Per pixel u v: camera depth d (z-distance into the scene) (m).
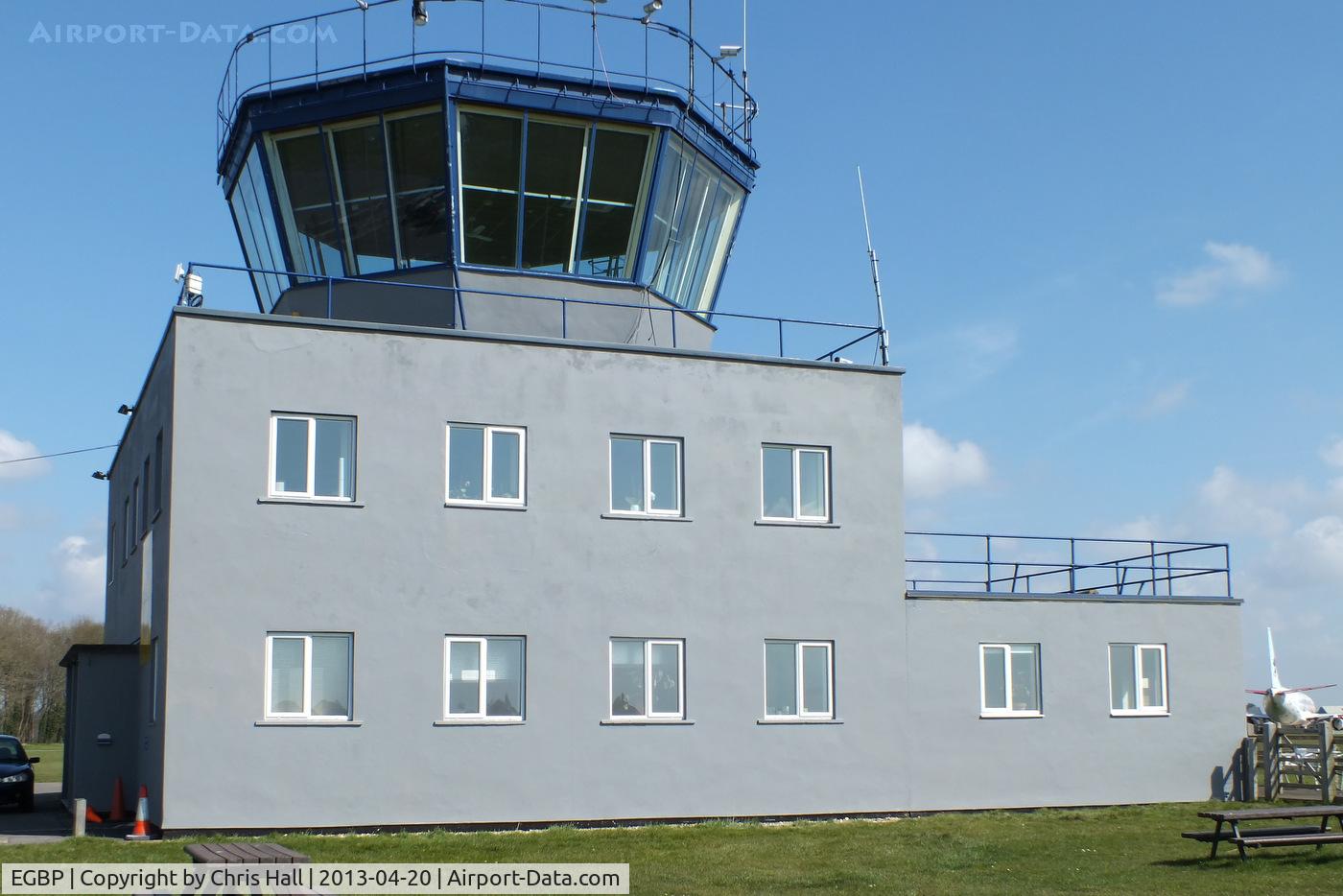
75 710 27.14
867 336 26.72
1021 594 26.92
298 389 22.19
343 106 24.95
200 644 21.11
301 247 25.69
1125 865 18.72
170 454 21.61
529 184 25.36
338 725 21.69
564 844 20.66
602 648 23.48
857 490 25.75
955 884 17.17
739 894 16.34
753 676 24.45
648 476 24.33
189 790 20.77
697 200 27.48
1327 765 27.03
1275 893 16.14
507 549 23.08
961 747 25.92
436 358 23.06
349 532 22.16
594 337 25.75
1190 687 28.12
